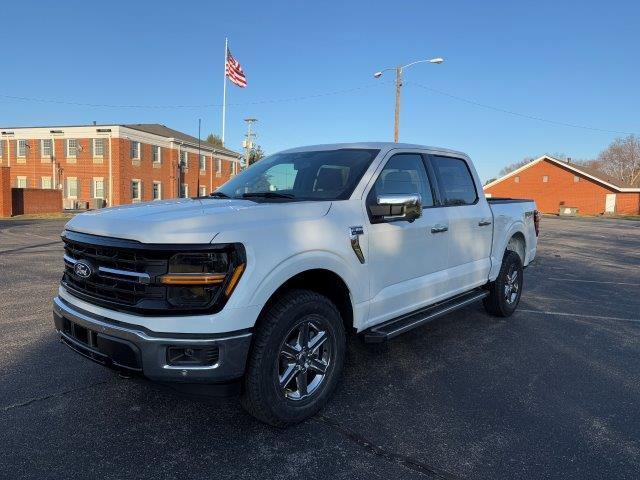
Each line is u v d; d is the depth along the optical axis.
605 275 10.21
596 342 5.39
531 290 8.36
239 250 2.88
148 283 2.81
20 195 32.28
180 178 51.97
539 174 54.91
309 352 3.39
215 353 2.84
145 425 3.35
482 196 5.47
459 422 3.48
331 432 3.31
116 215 3.16
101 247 2.98
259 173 4.43
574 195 53.28
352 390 3.99
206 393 2.97
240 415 3.51
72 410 3.54
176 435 3.23
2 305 6.50
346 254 3.51
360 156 4.14
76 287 3.27
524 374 4.41
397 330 3.94
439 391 4.00
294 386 3.38
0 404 3.62
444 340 5.34
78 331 3.17
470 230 5.06
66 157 45.84
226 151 59.84
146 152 47.53
